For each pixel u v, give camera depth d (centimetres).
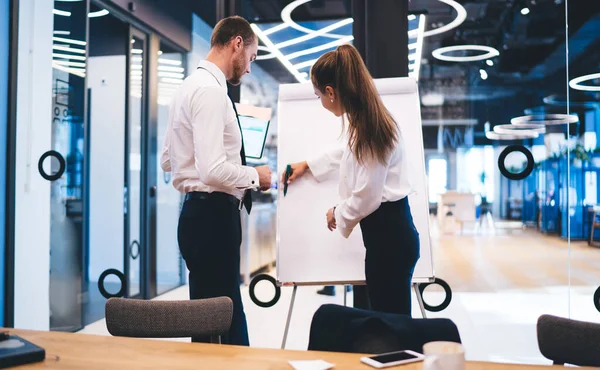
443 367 77
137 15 491
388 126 177
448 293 239
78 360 108
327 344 122
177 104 205
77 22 423
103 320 450
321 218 246
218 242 203
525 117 1153
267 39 431
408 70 301
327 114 260
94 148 553
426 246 239
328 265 242
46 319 374
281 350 114
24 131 351
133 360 108
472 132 1783
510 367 103
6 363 103
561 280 616
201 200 203
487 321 420
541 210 1243
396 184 187
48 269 376
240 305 213
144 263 530
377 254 187
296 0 356
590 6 397
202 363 105
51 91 377
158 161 589
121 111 547
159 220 589
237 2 339
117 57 541
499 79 1041
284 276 244
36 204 362
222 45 212
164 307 153
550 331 134
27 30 352
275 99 668
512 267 720
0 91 333
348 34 411
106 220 552
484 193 1827
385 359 103
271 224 676
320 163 247
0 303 334
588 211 954
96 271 555
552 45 679
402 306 187
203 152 191
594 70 477
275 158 667
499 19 537
